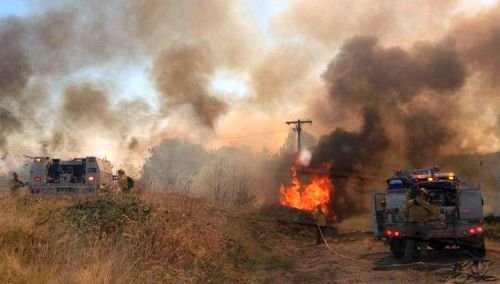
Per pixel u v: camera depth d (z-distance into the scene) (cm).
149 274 727
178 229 993
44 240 750
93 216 936
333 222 1875
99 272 637
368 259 1221
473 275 909
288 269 1080
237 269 1006
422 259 1149
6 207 925
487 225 1638
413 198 1225
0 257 625
